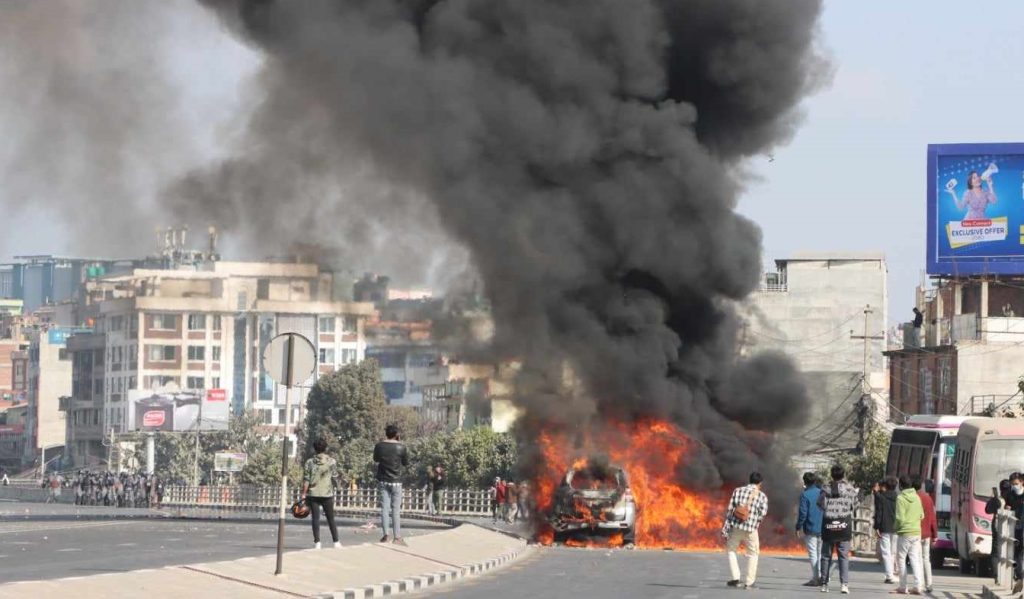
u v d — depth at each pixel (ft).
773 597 82.33
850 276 391.45
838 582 101.81
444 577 88.74
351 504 280.10
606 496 139.54
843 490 91.20
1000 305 296.71
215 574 73.46
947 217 270.26
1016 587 88.99
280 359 75.41
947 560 148.87
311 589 73.72
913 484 94.38
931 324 311.47
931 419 138.92
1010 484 98.73
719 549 146.92
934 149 270.87
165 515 215.51
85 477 339.36
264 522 177.99
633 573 99.66
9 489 422.00
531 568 103.14
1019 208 267.39
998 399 272.72
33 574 79.30
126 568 84.69
